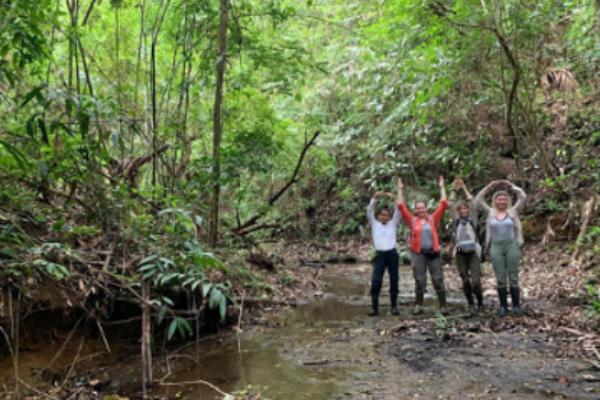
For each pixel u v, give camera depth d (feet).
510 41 31.55
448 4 29.32
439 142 47.75
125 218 17.80
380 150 48.55
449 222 41.81
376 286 23.44
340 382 14.48
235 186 27.71
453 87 36.11
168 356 17.19
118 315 17.87
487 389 13.55
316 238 54.08
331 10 42.57
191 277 15.76
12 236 14.35
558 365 15.20
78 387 14.56
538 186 38.68
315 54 44.24
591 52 31.40
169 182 23.27
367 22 39.93
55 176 16.24
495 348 17.10
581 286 24.95
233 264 24.70
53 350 15.74
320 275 36.50
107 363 16.57
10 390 13.73
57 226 15.56
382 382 14.37
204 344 18.84
